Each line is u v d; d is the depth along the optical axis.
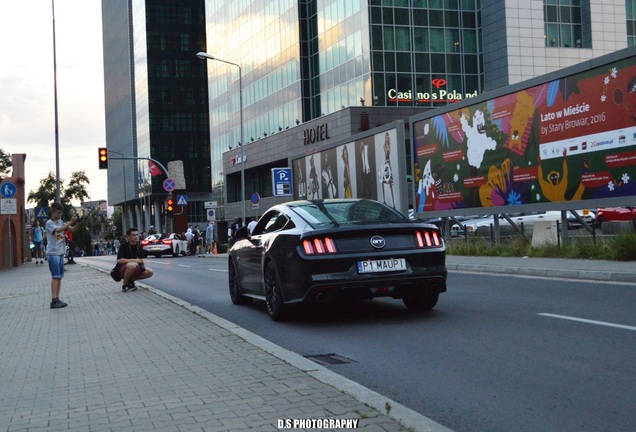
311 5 58.97
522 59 52.72
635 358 6.30
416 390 5.65
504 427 4.60
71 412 5.26
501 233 24.48
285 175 42.06
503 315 9.16
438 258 9.12
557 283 12.87
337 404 4.94
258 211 70.88
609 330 7.67
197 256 44.72
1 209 26.97
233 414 4.84
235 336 8.30
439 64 52.59
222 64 81.25
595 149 16.97
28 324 11.03
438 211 23.67
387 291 8.88
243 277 11.45
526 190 19.38
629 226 18.42
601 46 55.38
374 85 50.66
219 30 82.44
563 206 18.00
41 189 109.69
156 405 5.26
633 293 10.75
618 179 16.34
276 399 5.17
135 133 125.56
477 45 54.06
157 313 11.16
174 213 45.06
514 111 19.73
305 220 9.37
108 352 7.86
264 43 67.25
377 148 27.41
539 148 18.80
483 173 21.22
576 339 7.29
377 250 8.88
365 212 9.71
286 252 9.12
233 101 77.00
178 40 114.94
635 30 56.94
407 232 9.09
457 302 10.76
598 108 16.84
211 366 6.61
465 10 53.69
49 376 6.75
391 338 8.00
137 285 17.30
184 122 114.69
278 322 9.78
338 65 54.72
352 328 8.87
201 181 115.06
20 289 19.47
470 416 4.88
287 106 62.09
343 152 31.02
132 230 16.28
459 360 6.64
